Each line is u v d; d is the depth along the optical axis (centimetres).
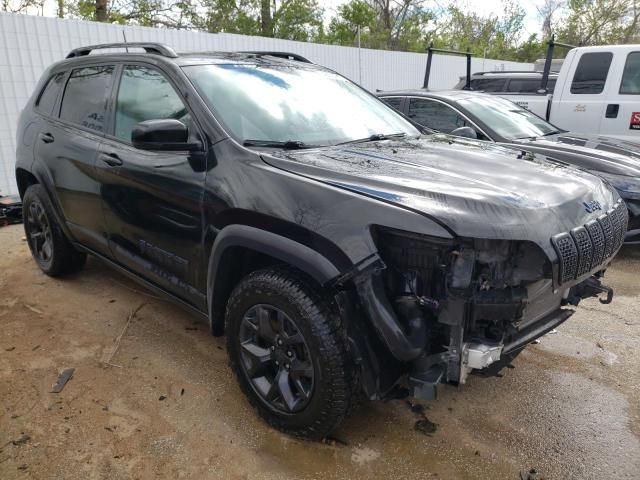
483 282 216
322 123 318
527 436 263
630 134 720
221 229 265
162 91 314
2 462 244
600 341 358
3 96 769
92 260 512
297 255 227
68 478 235
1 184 788
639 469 240
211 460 246
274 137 287
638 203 482
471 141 352
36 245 468
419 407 286
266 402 262
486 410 284
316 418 239
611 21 2788
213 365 327
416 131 370
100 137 358
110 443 256
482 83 1111
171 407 285
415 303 219
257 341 263
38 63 796
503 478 235
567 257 214
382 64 1415
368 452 251
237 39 1054
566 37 2895
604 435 263
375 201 217
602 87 737
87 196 369
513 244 212
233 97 300
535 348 349
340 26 2233
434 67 1611
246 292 255
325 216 223
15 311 403
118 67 359
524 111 675
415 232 204
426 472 238
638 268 498
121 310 403
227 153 268
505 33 3094
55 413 279
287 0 2167
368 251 212
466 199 214
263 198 244
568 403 290
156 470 239
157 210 305
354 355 222
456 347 217
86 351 343
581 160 512
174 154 294
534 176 257
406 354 215
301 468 241
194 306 305
